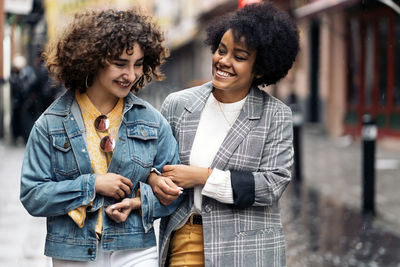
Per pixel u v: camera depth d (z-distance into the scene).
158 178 2.21
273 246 2.35
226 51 2.27
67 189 2.05
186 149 2.37
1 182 7.23
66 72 2.12
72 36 2.05
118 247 2.14
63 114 2.12
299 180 8.48
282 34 2.25
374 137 6.31
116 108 2.19
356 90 14.59
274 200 2.28
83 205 2.06
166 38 2.22
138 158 2.17
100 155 2.14
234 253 2.30
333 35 15.31
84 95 2.18
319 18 14.88
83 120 2.15
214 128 2.37
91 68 2.05
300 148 8.53
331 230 5.63
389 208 6.60
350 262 4.63
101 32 2.00
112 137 2.14
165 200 2.21
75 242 2.11
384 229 5.70
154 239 2.25
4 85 11.01
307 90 17.98
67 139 2.11
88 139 2.14
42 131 2.11
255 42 2.21
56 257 2.12
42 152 2.11
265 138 2.32
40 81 10.64
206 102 2.43
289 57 2.31
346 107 15.04
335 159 10.84
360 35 14.30
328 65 15.61
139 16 2.09
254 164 2.31
